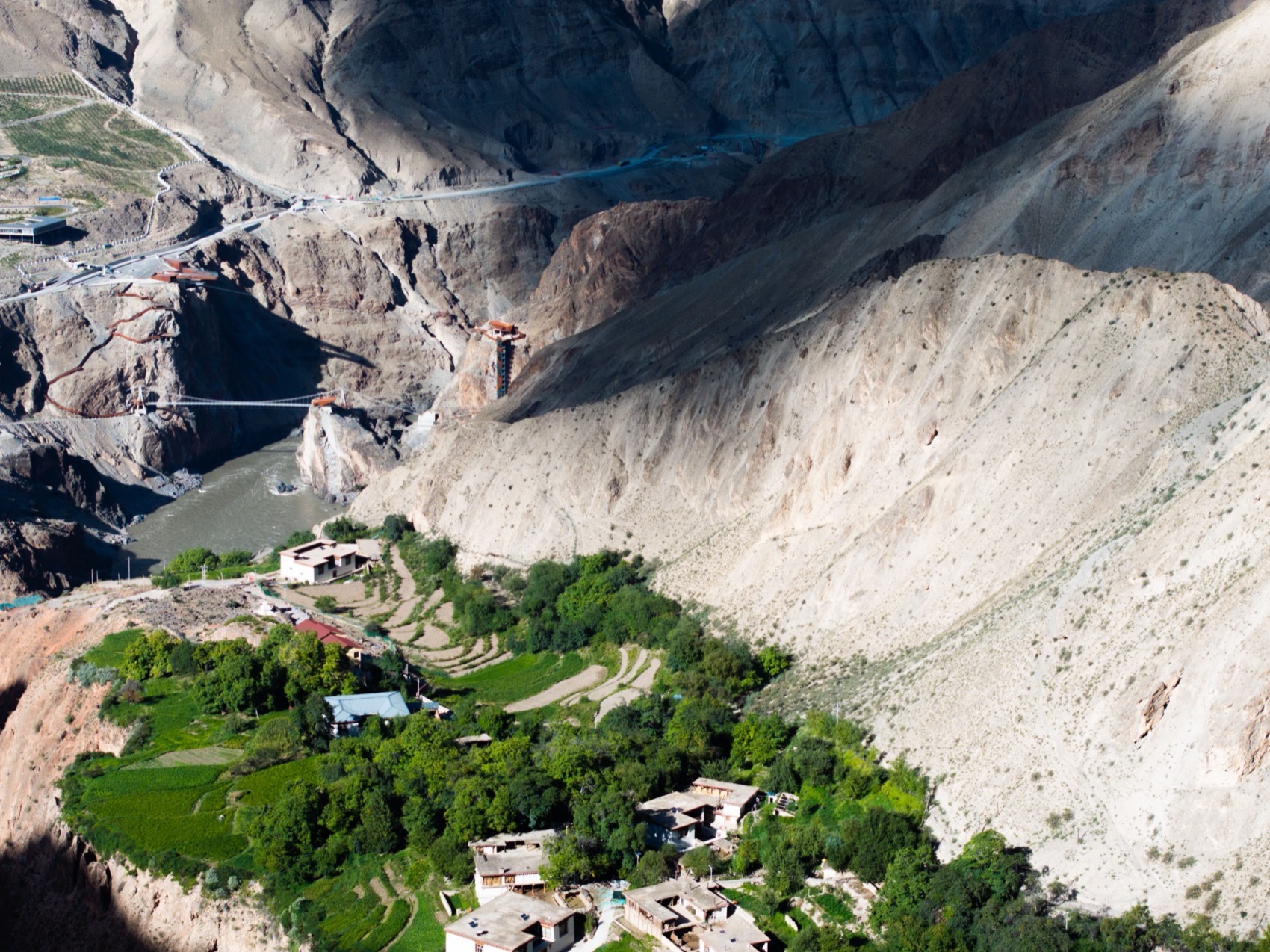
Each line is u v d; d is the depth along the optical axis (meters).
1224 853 101.06
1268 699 102.81
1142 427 141.75
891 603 146.88
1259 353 142.75
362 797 125.25
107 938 124.62
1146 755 107.81
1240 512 115.00
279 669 149.88
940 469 152.62
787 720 136.25
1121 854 104.88
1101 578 121.31
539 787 122.12
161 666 155.12
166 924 121.81
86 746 149.50
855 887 112.81
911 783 118.56
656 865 115.50
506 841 119.56
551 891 115.12
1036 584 130.62
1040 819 110.12
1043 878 106.31
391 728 140.88
